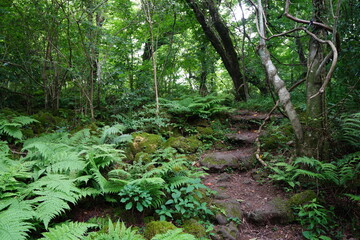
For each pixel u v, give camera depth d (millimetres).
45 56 7703
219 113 7555
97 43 7453
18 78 7477
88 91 7930
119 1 7973
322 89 3498
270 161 4797
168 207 3416
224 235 3025
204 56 10883
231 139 6125
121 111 7750
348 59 4707
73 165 3338
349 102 4539
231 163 4902
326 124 3926
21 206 2600
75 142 4730
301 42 9148
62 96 9422
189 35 12211
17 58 7500
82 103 8055
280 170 4262
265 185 4266
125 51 8664
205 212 3334
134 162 3980
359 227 3129
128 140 4863
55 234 2223
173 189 3494
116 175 3736
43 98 8664
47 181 3051
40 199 2693
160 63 10312
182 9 8883
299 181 4016
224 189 4188
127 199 3113
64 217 3094
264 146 5453
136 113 6758
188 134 6641
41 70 8000
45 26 7098
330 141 4082
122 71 7875
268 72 4348
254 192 4094
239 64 10867
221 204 3561
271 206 3547
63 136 5051
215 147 5953
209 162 4941
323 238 2971
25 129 5797
